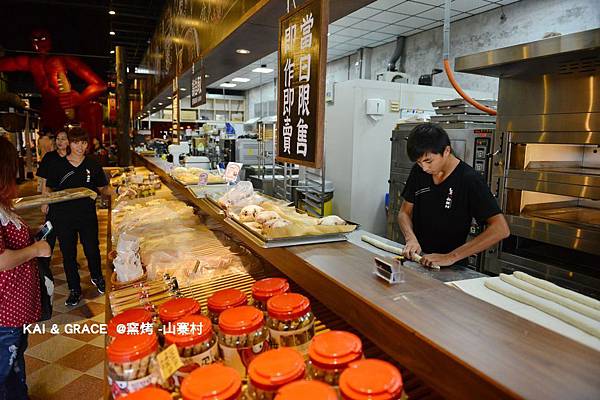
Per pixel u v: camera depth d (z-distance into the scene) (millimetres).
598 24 4949
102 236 5625
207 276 1685
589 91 2422
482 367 658
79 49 11828
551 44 2266
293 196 6230
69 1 7672
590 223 2627
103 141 14773
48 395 2408
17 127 11539
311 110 1475
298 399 636
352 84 5395
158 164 4922
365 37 8305
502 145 2975
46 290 2133
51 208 3457
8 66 10086
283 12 2271
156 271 1736
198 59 3867
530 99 2771
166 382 848
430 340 749
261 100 16438
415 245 1915
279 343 912
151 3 7078
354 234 1970
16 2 7734
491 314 860
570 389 601
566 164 3152
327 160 5953
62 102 10578
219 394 690
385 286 1017
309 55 1474
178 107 5156
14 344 1914
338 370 738
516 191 2939
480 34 6535
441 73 7371
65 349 2895
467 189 2039
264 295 1087
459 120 3871
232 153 8977
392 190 4711
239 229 1690
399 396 652
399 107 5707
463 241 2152
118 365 836
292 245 1394
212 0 3250
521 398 581
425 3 6184
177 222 2557
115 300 1451
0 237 1783
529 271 2775
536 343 739
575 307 1085
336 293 1056
